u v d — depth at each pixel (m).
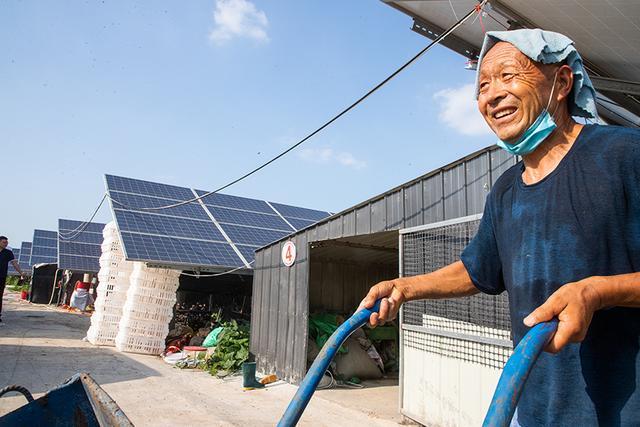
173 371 7.34
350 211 6.34
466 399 4.42
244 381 6.57
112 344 9.45
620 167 0.99
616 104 4.29
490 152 4.45
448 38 3.96
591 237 0.99
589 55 3.90
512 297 1.17
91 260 17.16
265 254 8.36
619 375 0.94
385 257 9.09
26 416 2.45
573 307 0.81
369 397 6.23
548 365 1.04
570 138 1.16
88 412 2.51
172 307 9.25
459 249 4.64
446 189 4.93
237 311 11.13
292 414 1.04
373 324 1.29
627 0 2.93
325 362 1.12
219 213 12.36
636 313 0.95
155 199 11.54
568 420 0.98
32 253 24.50
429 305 4.99
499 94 1.18
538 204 1.11
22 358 7.21
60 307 19.41
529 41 1.15
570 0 3.01
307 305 6.93
